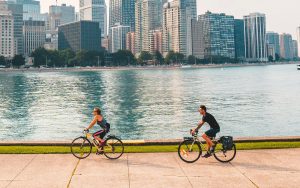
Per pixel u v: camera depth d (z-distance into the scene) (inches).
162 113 2775.6
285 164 690.8
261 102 3440.0
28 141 858.8
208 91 4648.1
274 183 586.6
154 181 597.0
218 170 656.4
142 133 2047.2
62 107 3198.8
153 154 764.6
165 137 1939.0
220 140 708.7
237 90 4773.6
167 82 6441.9
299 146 822.5
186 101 3558.1
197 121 2412.6
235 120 2438.5
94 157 743.7
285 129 2144.4
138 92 4566.9
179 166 680.4
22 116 2706.7
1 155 756.6
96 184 582.6
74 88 5310.0
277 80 6943.9
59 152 775.7
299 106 3120.1
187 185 578.2
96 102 3550.7
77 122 2427.4
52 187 569.6
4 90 5022.1
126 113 2797.7
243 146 820.0
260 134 2010.3
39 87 5526.6
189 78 7726.4
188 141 724.7
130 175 627.8
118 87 5413.4
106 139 743.7
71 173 639.1
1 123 2406.5
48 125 2322.8
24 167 675.4
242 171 649.6
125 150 789.9
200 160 720.3
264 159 724.7
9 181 598.5
